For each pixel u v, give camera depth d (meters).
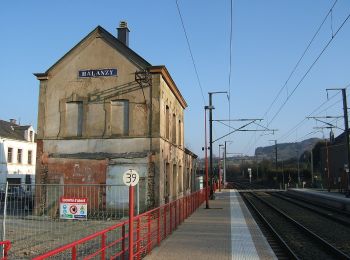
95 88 24.34
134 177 9.71
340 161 70.19
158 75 23.83
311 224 20.64
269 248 12.97
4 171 46.84
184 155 36.72
